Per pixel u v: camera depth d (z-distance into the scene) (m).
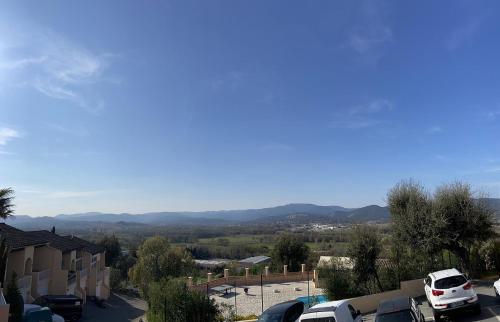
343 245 30.14
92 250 45.38
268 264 67.88
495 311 17.12
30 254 29.97
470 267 26.58
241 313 31.05
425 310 19.66
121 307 41.44
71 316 27.98
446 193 25.77
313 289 42.59
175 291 22.38
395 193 28.05
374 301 22.92
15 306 19.70
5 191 25.97
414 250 26.62
